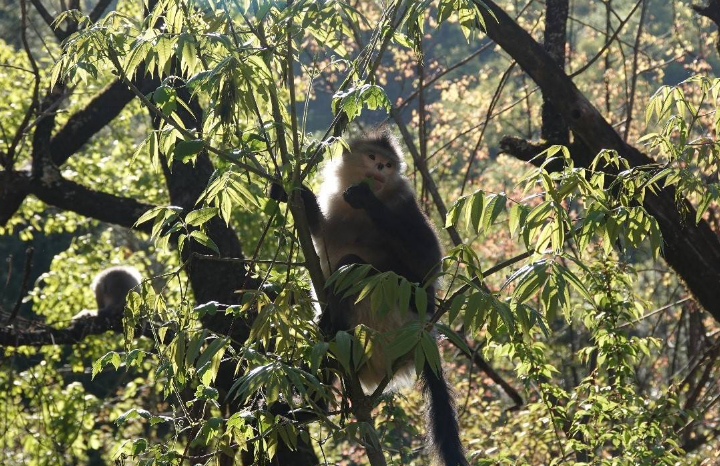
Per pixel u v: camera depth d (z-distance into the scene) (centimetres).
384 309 301
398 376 450
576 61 1484
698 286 659
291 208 347
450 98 1327
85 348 1001
